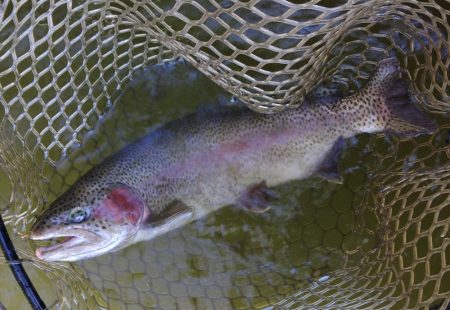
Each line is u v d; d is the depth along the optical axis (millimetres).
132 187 977
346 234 1044
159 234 1017
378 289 985
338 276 1028
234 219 1062
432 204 985
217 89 1022
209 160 999
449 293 920
